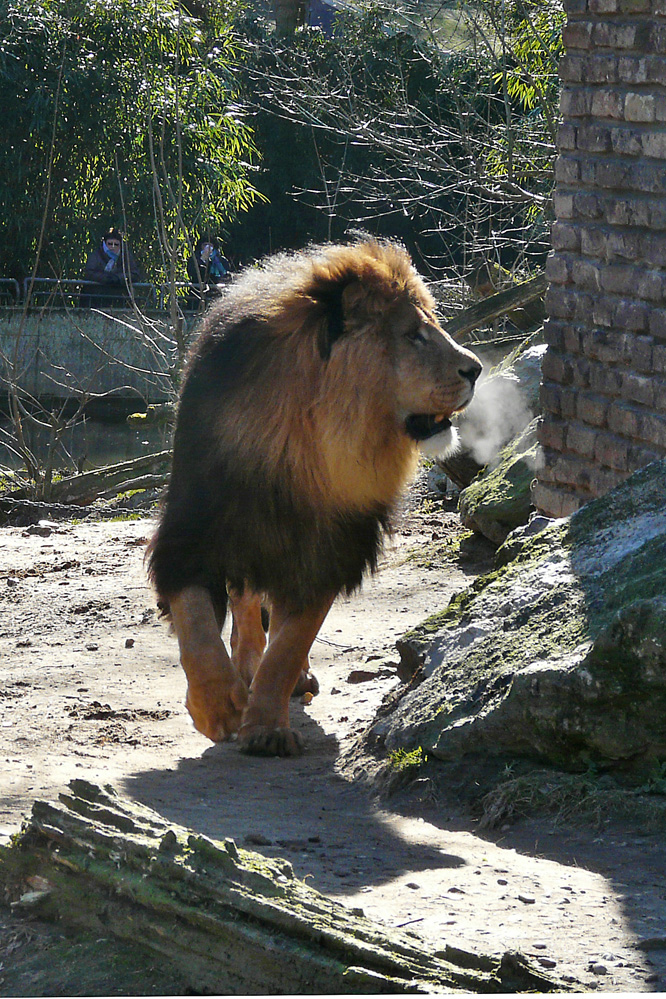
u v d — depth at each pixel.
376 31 37.19
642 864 5.29
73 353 33.25
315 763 7.64
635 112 9.35
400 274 7.34
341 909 4.23
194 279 37.97
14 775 6.98
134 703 9.16
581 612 6.92
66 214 35.09
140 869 4.41
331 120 38.19
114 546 15.98
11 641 11.43
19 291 35.03
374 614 11.80
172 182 33.03
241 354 7.32
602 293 9.84
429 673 7.79
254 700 7.94
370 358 7.15
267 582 7.65
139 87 32.41
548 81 25.30
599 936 4.33
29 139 33.38
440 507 16.30
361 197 40.78
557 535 8.05
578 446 10.24
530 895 4.84
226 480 7.36
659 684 5.93
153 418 24.59
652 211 9.21
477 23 26.81
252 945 4.03
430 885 4.99
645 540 7.19
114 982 4.09
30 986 4.10
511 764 6.60
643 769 6.21
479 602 8.03
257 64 39.56
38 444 29.64
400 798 6.73
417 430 7.46
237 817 6.28
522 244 27.38
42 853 4.70
